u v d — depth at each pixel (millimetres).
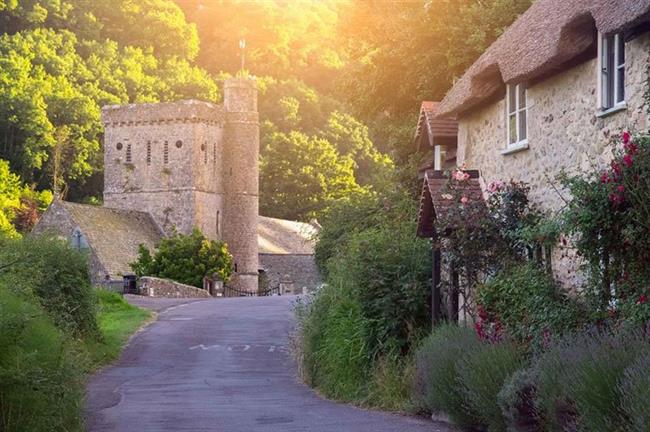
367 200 34156
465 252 17453
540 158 17219
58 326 21875
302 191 91625
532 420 11250
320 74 116750
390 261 19688
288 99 103375
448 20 31547
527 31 17484
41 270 22516
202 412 17297
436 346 15250
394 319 19094
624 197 12453
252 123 82938
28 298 15727
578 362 10133
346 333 19984
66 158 83750
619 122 14508
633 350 9766
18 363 10852
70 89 85562
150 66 100000
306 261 88375
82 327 26391
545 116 16984
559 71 16453
